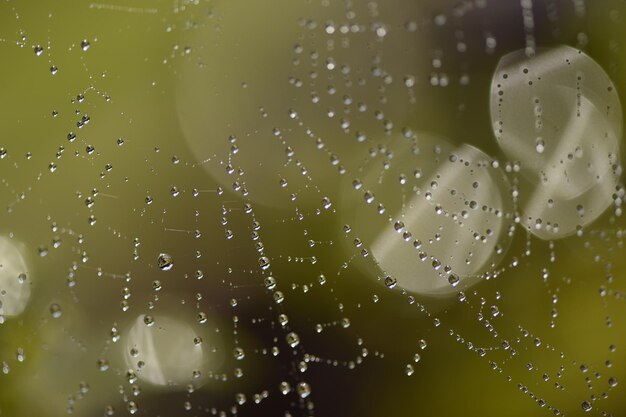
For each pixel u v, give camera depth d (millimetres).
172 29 251
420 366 241
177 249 234
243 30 259
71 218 234
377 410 236
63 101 239
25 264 233
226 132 246
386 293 242
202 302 234
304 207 244
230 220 237
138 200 235
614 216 259
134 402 230
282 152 248
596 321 249
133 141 239
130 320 233
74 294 233
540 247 252
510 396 241
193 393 231
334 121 258
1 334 230
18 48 239
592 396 240
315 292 240
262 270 236
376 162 255
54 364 230
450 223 250
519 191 257
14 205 234
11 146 236
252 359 234
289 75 259
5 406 228
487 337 244
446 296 244
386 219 247
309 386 235
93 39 244
